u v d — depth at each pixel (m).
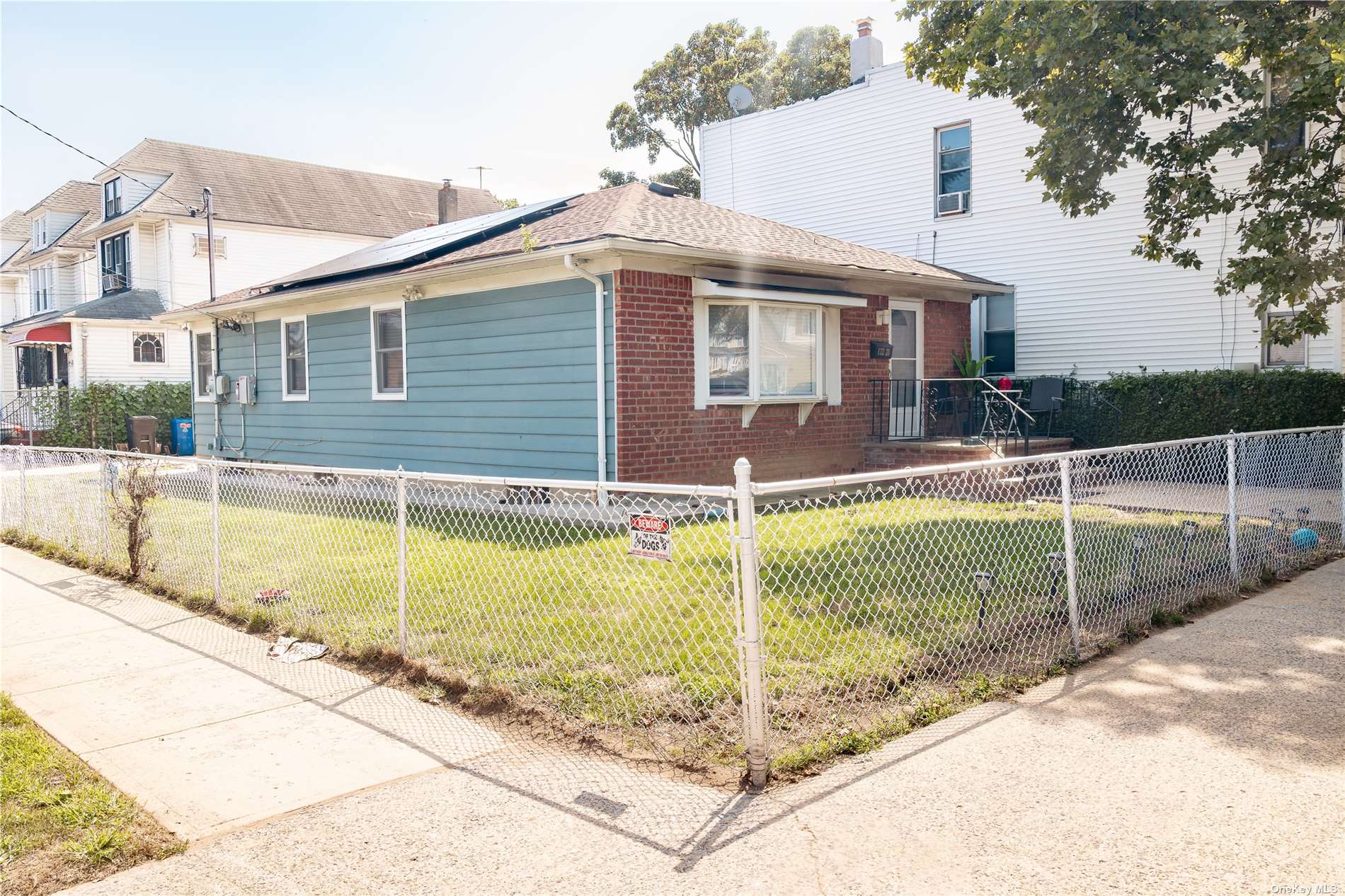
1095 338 16.45
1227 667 5.16
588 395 10.66
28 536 10.41
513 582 6.97
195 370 18.80
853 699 4.55
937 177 18.69
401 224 35.38
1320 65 8.81
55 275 35.12
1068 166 10.25
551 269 11.02
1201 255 15.14
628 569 7.20
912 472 4.53
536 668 5.08
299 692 5.12
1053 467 12.75
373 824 3.54
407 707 4.85
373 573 7.59
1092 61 9.64
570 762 4.05
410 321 13.18
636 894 2.98
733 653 5.10
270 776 4.00
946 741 4.15
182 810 3.69
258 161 33.97
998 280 17.73
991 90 10.67
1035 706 4.59
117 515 8.34
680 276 10.91
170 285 28.83
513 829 3.46
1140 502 10.48
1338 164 13.09
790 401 12.15
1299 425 13.21
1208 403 14.07
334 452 14.98
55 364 29.30
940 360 15.27
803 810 3.51
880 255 14.79
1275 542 7.79
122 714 4.81
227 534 9.66
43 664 5.73
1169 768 3.82
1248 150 14.55
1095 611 6.12
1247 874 3.00
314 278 14.43
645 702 4.54
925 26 11.35
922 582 6.78
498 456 11.95
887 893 2.94
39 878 3.19
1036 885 2.97
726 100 35.69
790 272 11.98
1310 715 4.39
